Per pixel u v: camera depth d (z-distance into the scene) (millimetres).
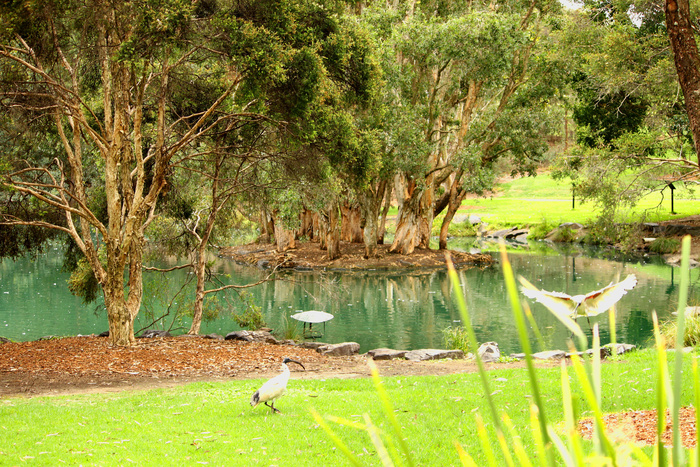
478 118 39969
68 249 24250
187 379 13734
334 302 28812
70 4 13961
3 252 21000
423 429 8836
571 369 13102
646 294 27844
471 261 42312
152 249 24766
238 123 19828
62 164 21094
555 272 36406
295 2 15602
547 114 37125
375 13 33312
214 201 21391
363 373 14422
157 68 18406
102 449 7922
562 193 77438
